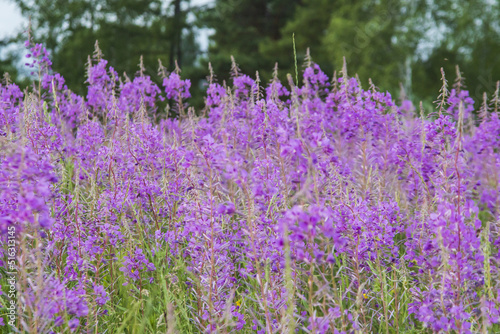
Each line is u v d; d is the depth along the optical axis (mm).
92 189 3723
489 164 5914
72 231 3578
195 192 3512
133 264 3453
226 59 30891
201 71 30422
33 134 4320
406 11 30391
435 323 2770
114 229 3660
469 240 2764
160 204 4410
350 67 29203
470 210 2953
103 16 24031
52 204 3621
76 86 20531
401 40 28953
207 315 3121
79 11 23297
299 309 3283
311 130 5312
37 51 5770
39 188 2453
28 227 2873
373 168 5078
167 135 5961
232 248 3576
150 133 4559
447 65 28734
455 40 29484
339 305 2777
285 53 36875
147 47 25016
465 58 29328
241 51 38938
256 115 4660
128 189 4113
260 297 3061
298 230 2393
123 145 4574
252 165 4715
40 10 22672
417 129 4906
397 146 4902
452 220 2766
